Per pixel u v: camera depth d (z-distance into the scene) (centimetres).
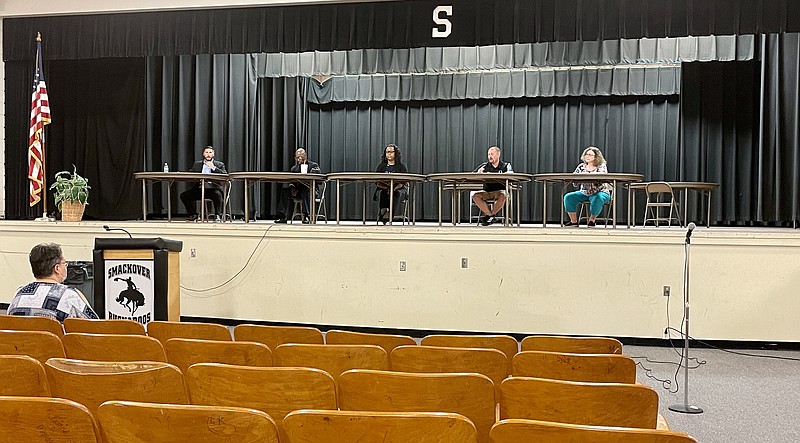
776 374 552
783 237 643
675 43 1037
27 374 248
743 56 1017
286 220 962
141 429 182
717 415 436
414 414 176
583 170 851
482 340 366
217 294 739
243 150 1142
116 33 876
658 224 1005
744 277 652
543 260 676
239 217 1146
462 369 304
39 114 866
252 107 1151
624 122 1184
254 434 178
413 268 698
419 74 1230
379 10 816
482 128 1238
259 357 307
